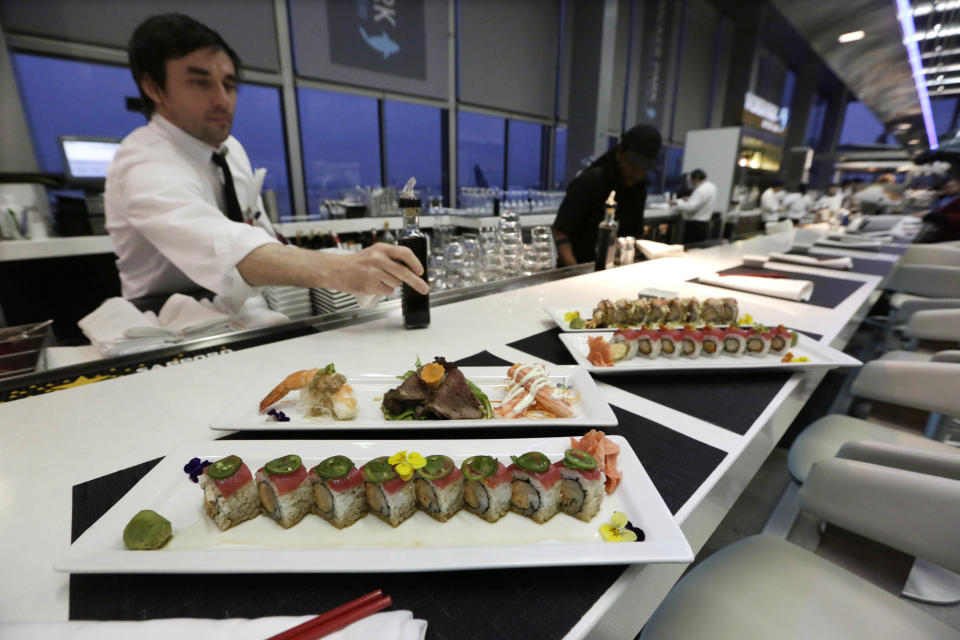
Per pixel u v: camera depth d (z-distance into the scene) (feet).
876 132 30.58
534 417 2.16
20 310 8.12
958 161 10.82
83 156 8.39
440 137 17.99
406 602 1.20
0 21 8.80
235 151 5.40
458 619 1.15
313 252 3.23
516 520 1.50
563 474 1.51
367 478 1.47
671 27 26.13
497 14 18.06
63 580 1.24
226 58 4.11
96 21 9.75
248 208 5.66
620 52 23.45
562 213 7.64
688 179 21.99
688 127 30.60
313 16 13.14
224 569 1.15
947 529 1.97
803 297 4.52
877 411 4.10
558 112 22.03
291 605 1.18
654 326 3.39
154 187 3.82
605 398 2.43
